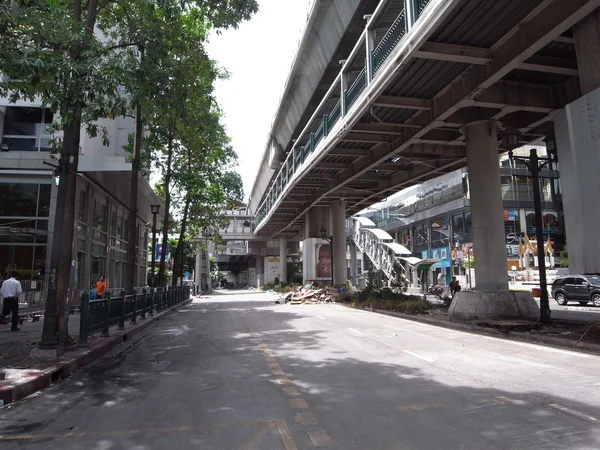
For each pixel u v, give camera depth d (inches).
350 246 2381.9
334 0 773.9
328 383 292.0
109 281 1187.9
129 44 437.1
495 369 326.3
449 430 197.6
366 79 612.7
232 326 673.6
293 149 1206.9
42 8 387.9
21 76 343.9
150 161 1123.3
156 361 394.0
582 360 357.1
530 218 1859.0
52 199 906.1
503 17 433.4
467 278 1705.2
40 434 207.8
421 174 998.4
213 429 208.5
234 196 1467.8
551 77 589.6
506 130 569.9
